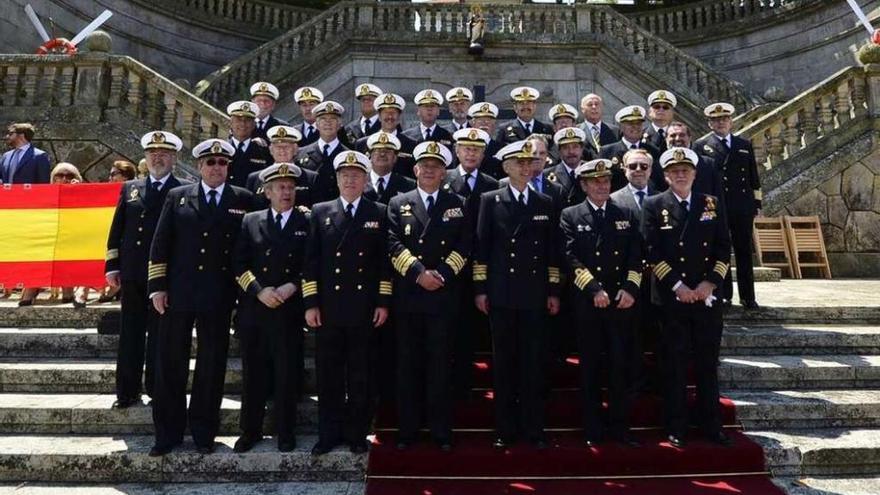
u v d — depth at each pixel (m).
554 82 15.73
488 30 16.02
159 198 5.11
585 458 4.32
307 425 5.00
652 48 15.72
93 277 6.82
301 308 4.67
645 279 5.18
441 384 4.48
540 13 15.95
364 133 6.68
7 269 6.75
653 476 4.29
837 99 10.79
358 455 4.36
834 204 10.40
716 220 4.69
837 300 7.20
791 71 17.44
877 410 4.96
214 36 18.53
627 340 4.61
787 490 4.12
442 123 14.45
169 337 4.53
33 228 6.86
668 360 4.59
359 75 15.57
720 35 18.91
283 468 4.36
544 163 5.43
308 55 14.91
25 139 7.70
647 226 4.78
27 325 6.45
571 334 5.51
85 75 9.68
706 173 5.34
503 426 4.48
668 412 4.57
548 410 4.88
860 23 15.66
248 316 4.55
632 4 21.02
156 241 4.62
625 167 5.27
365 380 4.49
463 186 5.23
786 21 17.59
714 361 4.57
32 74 9.74
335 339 4.51
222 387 4.64
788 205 10.30
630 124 6.03
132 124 9.60
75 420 4.89
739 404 4.96
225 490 4.19
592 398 4.55
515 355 4.66
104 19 12.16
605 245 4.63
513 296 4.53
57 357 5.95
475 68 15.77
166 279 4.61
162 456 4.37
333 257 4.52
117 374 4.95
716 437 4.49
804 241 10.07
